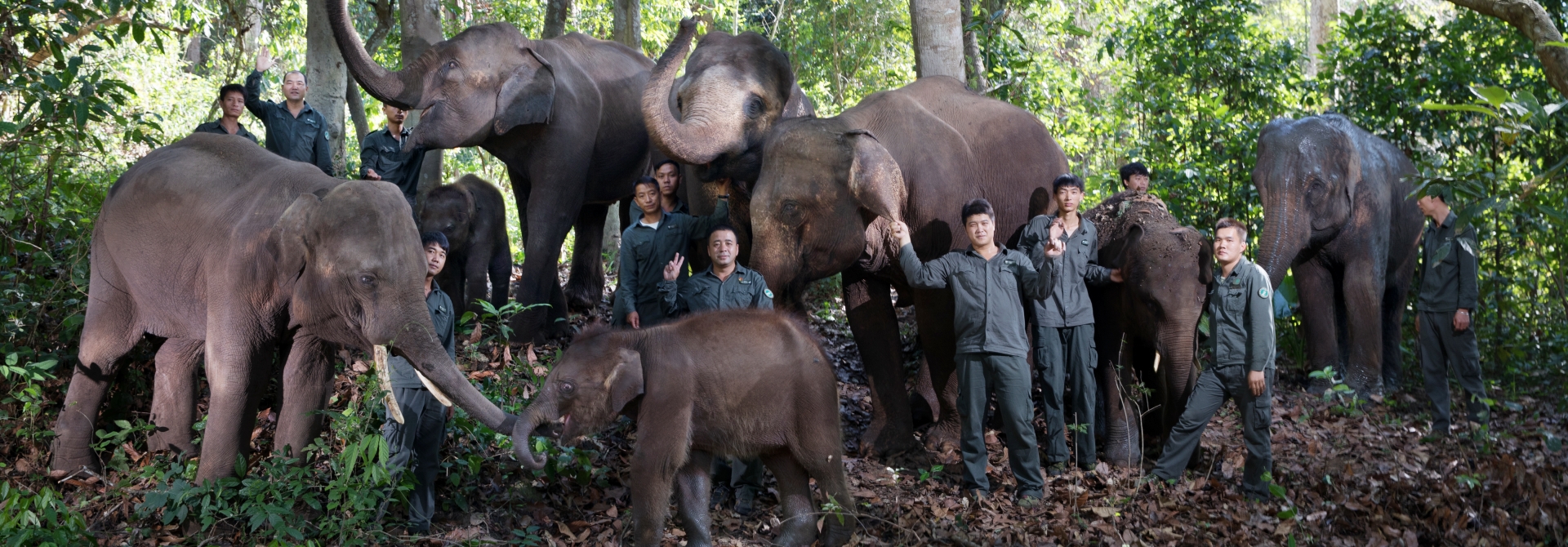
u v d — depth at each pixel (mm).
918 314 6379
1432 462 6000
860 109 6496
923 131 6395
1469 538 4812
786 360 4504
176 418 5266
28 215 6582
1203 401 5496
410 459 4777
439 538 4691
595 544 4746
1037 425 6805
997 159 6535
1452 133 9359
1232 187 9273
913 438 6371
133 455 5359
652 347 4293
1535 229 6391
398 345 4398
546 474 5195
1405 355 8773
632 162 8531
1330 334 7750
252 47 16453
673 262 5426
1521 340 8367
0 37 6031
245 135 7227
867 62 17531
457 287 8102
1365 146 7906
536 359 6473
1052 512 5230
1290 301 8750
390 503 4883
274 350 5410
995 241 6574
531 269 7535
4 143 6328
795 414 4523
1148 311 5691
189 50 19766
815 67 17469
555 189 7660
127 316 5340
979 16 10266
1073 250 5797
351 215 4434
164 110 14133
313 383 4922
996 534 4922
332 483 4527
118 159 9734
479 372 5781
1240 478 5812
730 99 6453
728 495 5430
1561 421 6977
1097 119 11273
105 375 5371
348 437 4781
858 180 5902
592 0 15922
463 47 7340
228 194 4934
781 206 5965
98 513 4844
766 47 6781
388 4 10602
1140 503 5324
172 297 5051
